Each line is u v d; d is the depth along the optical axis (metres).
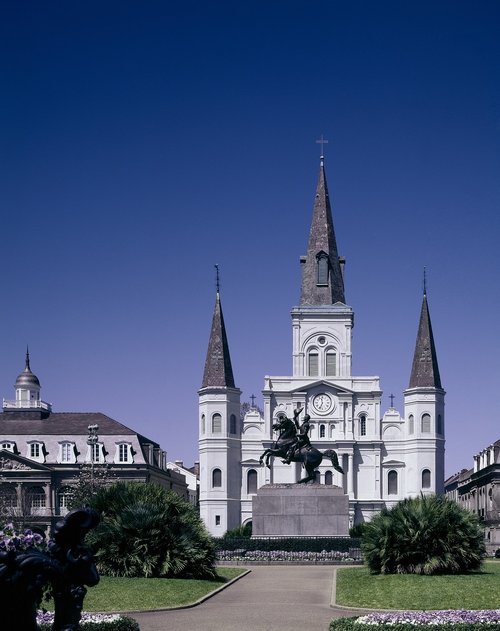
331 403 131.62
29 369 126.81
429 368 130.88
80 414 119.50
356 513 129.12
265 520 51.62
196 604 28.73
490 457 114.62
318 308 134.75
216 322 133.62
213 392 130.25
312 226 140.00
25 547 14.73
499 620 22.03
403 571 35.72
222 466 129.00
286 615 26.28
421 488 128.75
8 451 111.69
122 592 29.73
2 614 12.62
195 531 35.81
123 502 36.28
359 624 20.98
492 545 96.12
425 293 134.62
